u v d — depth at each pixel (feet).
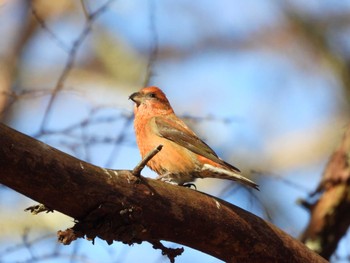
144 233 25.80
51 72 57.72
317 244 39.91
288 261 28.96
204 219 26.73
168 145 38.50
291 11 61.77
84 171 23.71
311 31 60.90
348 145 40.65
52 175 23.08
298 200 41.50
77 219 24.53
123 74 58.13
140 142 39.86
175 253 26.94
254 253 28.37
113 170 24.62
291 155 61.11
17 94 40.16
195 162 37.68
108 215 24.43
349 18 60.29
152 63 41.19
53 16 58.59
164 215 25.67
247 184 34.94
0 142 22.11
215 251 28.02
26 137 22.74
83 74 57.93
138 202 24.90
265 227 28.37
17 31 57.52
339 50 59.67
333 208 39.96
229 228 27.40
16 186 23.08
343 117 60.34
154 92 41.39
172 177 38.68
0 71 56.29
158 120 39.55
